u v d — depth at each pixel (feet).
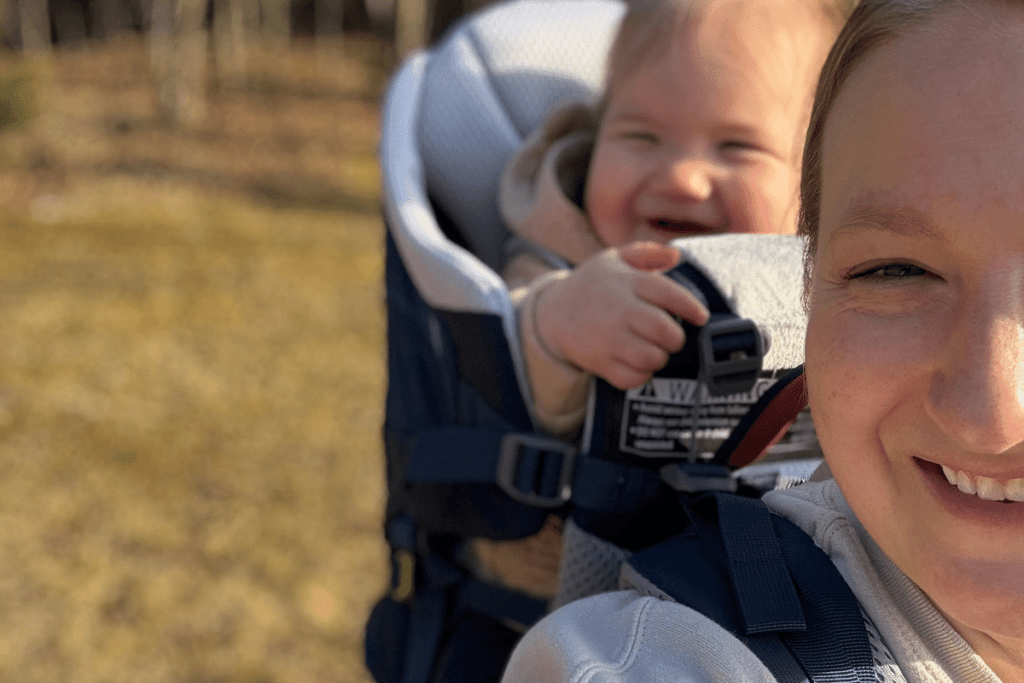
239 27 54.29
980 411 1.15
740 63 2.75
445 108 4.19
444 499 2.93
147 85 48.88
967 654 1.48
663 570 1.68
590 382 2.64
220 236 25.96
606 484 2.37
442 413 3.23
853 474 1.38
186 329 18.48
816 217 1.51
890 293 1.29
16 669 8.78
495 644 3.09
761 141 2.82
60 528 11.21
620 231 3.18
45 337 17.69
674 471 2.20
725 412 2.27
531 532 2.70
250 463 13.04
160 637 9.34
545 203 3.51
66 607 9.73
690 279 2.34
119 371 16.24
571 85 4.31
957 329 1.21
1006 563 1.25
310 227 27.48
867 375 1.31
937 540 1.28
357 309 20.18
